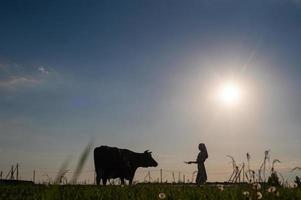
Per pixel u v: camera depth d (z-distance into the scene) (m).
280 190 8.16
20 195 9.16
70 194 7.36
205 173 22.53
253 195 6.71
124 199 7.50
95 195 7.70
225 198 7.44
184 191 8.48
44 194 5.51
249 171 7.41
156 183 11.91
